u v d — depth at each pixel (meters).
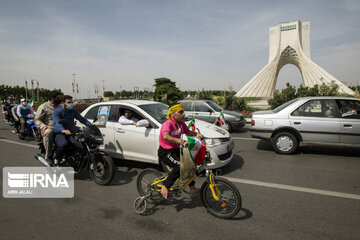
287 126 6.05
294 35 70.50
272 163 5.41
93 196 3.87
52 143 4.52
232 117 9.80
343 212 3.12
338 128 5.61
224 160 4.66
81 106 17.77
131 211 3.32
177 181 3.06
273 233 2.67
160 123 4.70
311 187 3.98
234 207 2.94
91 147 4.24
